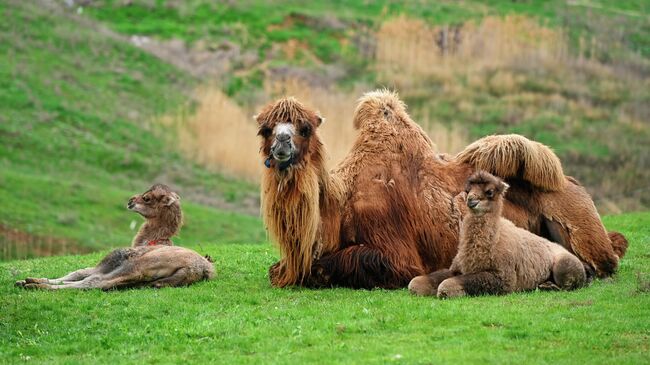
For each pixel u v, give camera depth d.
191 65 135.38
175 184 102.75
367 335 22.77
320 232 28.94
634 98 127.94
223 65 135.38
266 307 26.12
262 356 21.28
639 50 145.00
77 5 148.38
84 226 83.06
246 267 33.66
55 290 28.55
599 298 26.03
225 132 114.25
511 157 30.39
